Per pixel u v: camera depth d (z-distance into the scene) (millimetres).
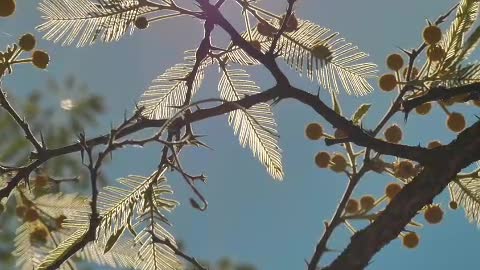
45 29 3020
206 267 2615
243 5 2963
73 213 3227
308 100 2744
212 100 2545
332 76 3129
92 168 2301
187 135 2793
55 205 3225
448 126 3031
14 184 2752
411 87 2895
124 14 2932
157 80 3324
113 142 2355
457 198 3027
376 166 2906
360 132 2670
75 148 2762
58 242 3203
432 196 2432
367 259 2271
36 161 2758
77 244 2533
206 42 3004
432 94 2756
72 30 3012
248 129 3330
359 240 2305
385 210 2383
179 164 2727
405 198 2404
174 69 3311
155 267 2979
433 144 3059
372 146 2635
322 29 3088
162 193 2963
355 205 2914
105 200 2941
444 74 2809
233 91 3338
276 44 3047
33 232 3178
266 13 2977
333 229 2770
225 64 3150
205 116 2818
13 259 3459
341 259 2270
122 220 2922
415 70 2998
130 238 3174
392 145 2604
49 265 2744
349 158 2988
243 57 3207
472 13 2859
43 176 3215
